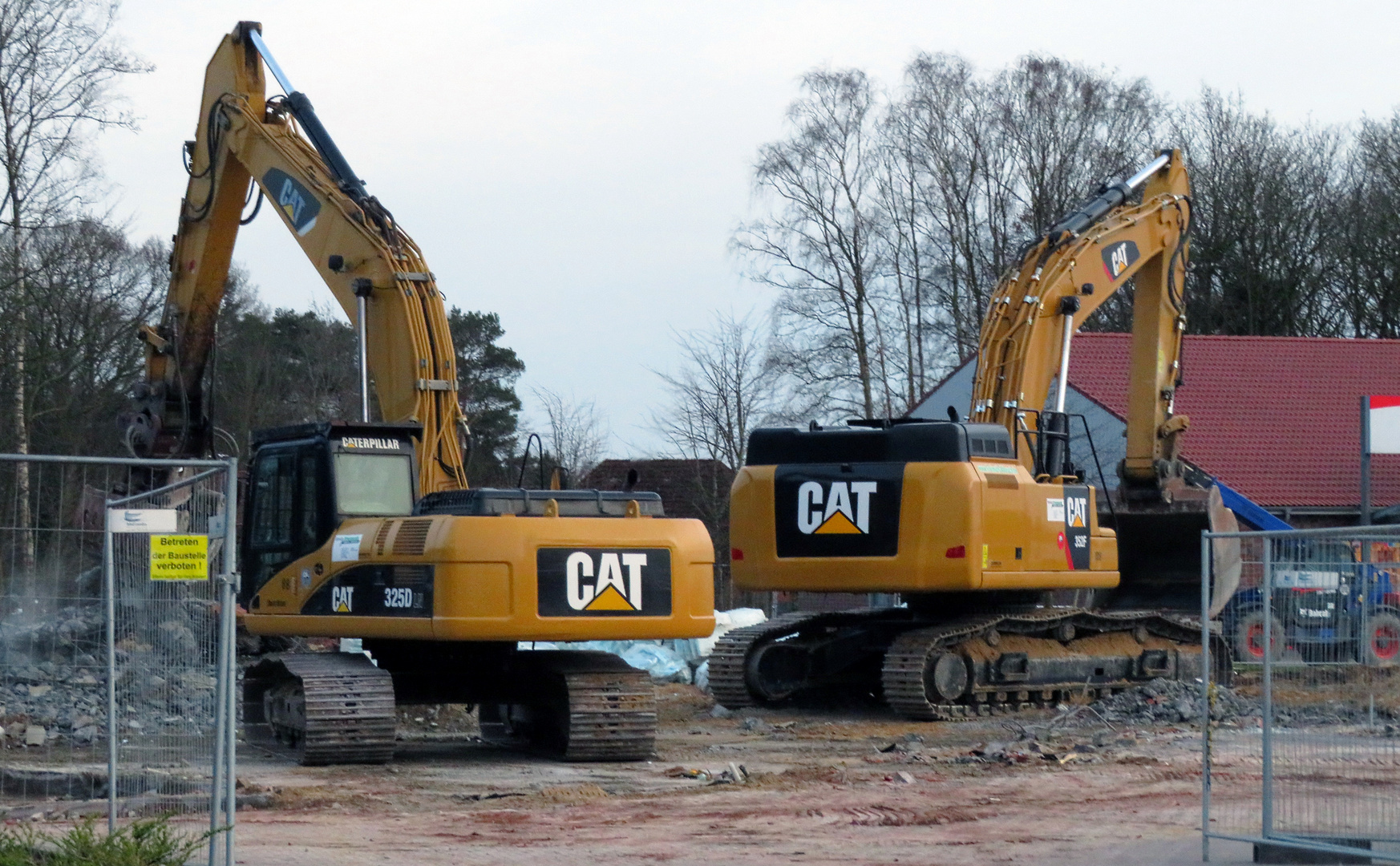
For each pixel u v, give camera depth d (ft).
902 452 58.90
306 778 40.91
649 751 45.37
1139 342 72.13
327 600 44.98
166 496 28.25
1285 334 167.12
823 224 146.61
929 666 58.65
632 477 45.88
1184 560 74.59
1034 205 149.69
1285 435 120.16
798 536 59.82
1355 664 27.02
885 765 44.65
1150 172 69.77
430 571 41.88
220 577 25.08
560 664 46.26
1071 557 61.62
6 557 28.35
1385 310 167.12
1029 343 62.44
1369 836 26.76
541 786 39.93
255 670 49.06
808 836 32.63
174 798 26.55
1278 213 165.58
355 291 51.80
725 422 146.82
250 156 58.65
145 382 63.87
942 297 154.61
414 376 51.24
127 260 126.41
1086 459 117.60
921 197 151.84
